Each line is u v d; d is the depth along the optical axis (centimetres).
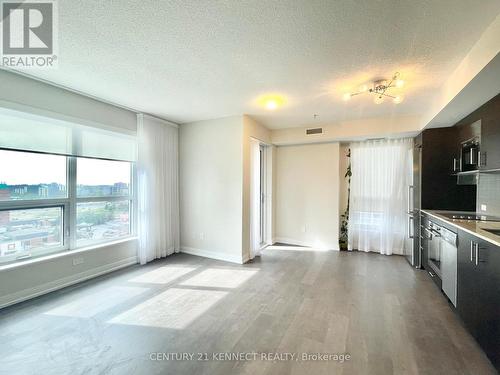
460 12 159
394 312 244
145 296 277
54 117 284
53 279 291
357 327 218
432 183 357
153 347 191
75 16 166
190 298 273
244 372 166
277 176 539
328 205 488
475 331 193
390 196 445
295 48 204
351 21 169
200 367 170
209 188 429
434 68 233
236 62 228
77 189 324
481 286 185
